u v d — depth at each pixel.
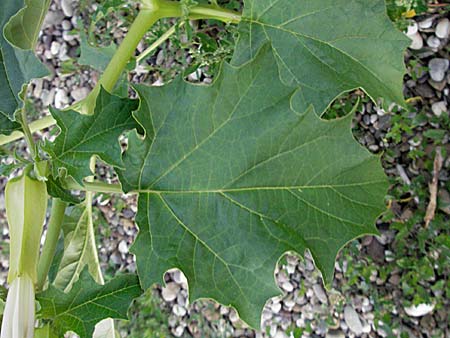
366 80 0.31
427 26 0.64
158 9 0.32
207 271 0.27
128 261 0.74
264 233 0.27
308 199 0.27
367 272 0.67
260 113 0.26
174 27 0.43
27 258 0.25
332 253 0.27
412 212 0.65
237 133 0.27
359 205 0.26
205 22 0.65
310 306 0.69
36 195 0.26
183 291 0.72
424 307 0.65
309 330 0.69
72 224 0.39
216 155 0.27
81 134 0.26
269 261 0.27
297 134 0.26
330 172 0.26
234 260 0.27
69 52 0.77
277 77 0.26
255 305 0.27
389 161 0.65
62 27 0.76
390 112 0.64
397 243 0.65
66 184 0.27
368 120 0.65
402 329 0.66
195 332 0.72
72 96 0.77
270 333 0.70
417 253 0.65
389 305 0.66
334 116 0.64
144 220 0.28
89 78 0.76
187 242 0.27
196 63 0.55
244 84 0.26
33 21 0.28
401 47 0.31
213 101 0.26
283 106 0.26
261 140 0.27
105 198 0.73
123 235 0.75
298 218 0.27
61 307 0.27
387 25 0.31
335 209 0.27
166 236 0.28
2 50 0.27
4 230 0.79
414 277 0.65
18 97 0.27
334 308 0.68
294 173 0.27
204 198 0.28
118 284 0.28
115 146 0.26
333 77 0.32
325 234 0.27
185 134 0.27
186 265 0.27
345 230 0.27
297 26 0.32
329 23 0.31
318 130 0.26
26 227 0.25
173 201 0.28
